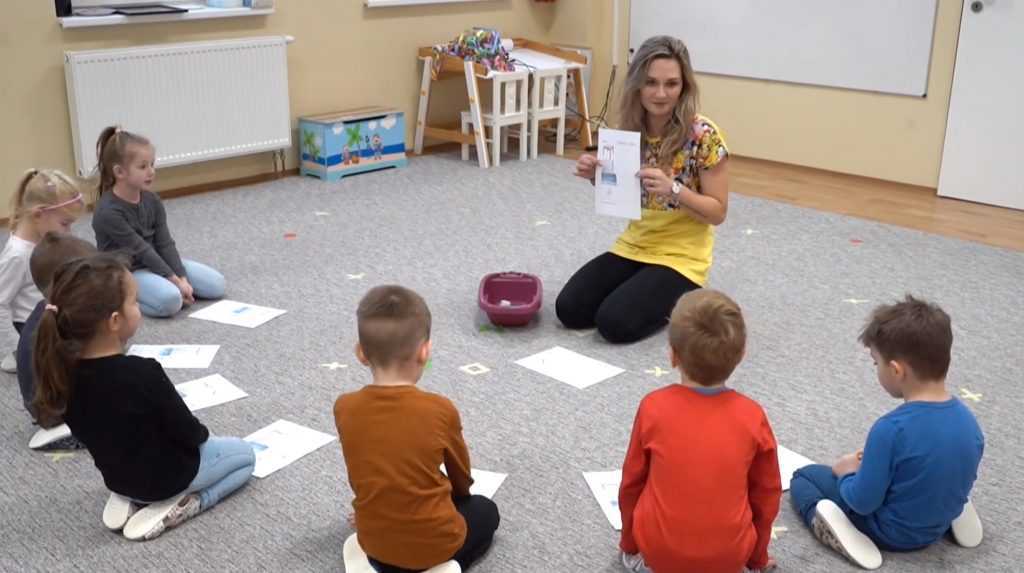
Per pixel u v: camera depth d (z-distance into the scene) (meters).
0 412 2.61
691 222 3.16
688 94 3.01
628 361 2.94
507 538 2.07
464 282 3.64
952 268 3.87
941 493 1.88
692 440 1.71
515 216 4.55
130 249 3.23
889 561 1.99
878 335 1.90
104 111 4.54
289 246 4.07
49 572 1.95
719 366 1.73
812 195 5.07
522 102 5.69
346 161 5.34
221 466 2.16
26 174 2.74
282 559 1.99
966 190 4.98
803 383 2.81
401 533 1.77
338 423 1.80
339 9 5.44
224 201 4.80
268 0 5.03
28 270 2.73
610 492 2.23
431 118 6.11
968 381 2.84
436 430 1.77
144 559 1.99
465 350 3.02
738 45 5.81
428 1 5.80
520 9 6.41
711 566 1.70
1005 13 4.66
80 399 1.92
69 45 4.49
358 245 4.09
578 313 3.15
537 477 2.30
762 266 3.87
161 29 4.75
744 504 1.72
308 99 5.43
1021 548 2.04
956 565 1.98
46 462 2.37
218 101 4.93
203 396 2.69
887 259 3.97
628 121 3.08
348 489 2.25
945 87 5.00
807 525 2.10
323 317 3.29
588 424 2.55
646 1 6.20
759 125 5.85
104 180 3.25
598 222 4.46
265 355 2.97
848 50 5.32
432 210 4.66
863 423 2.57
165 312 3.23
